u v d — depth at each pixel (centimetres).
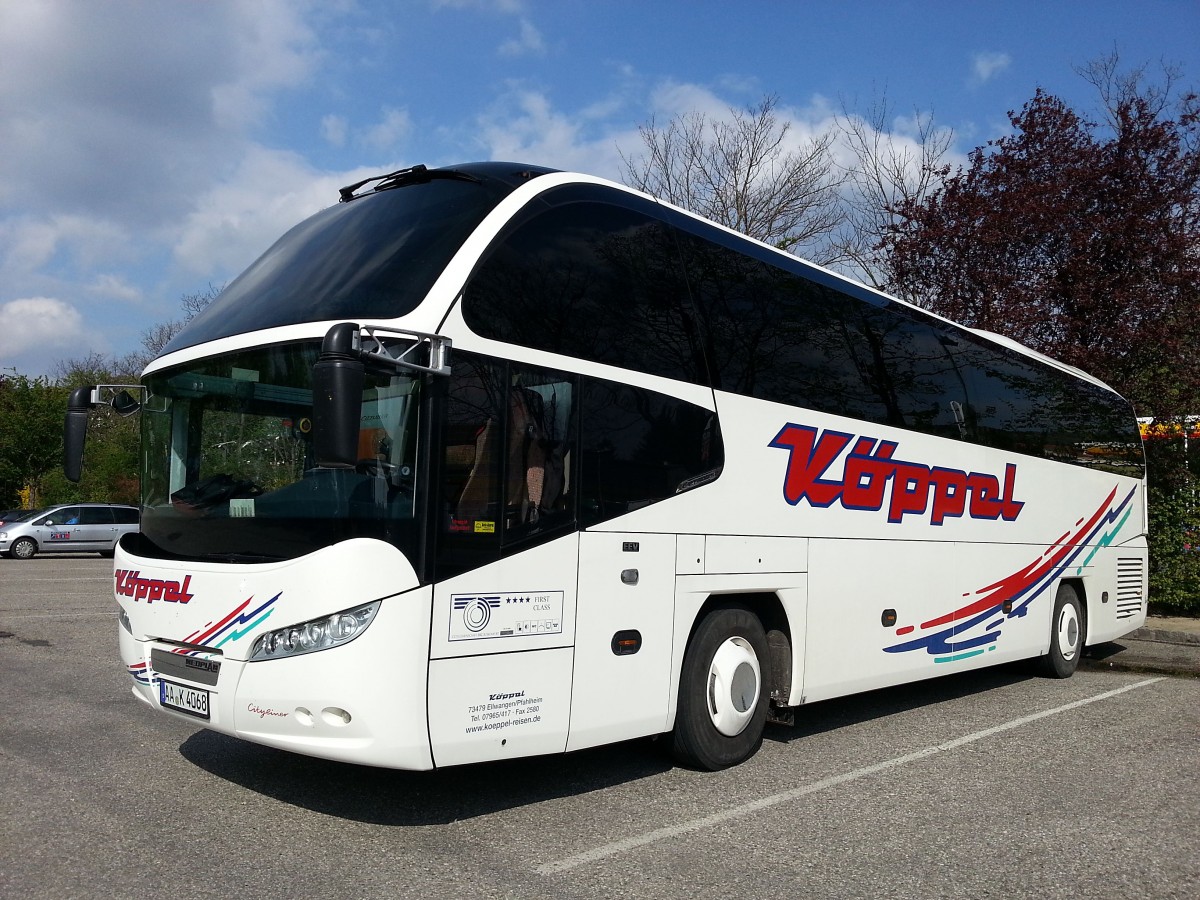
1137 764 670
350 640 439
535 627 504
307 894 402
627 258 596
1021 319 1644
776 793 582
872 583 762
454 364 480
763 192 2634
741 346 664
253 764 601
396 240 527
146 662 524
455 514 472
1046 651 1025
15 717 721
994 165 1803
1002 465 953
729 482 633
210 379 526
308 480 464
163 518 533
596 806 546
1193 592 1540
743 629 651
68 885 405
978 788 603
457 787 574
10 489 4478
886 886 435
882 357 809
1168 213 1633
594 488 543
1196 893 436
